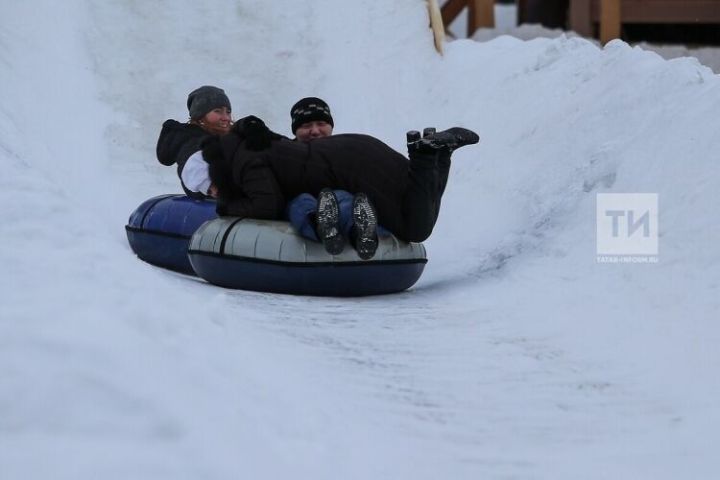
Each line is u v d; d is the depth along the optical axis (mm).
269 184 26594
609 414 17703
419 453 15961
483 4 51531
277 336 21000
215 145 27266
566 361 20141
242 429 14031
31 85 42562
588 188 29094
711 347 19828
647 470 15531
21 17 45844
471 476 15242
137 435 12781
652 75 32344
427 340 21484
